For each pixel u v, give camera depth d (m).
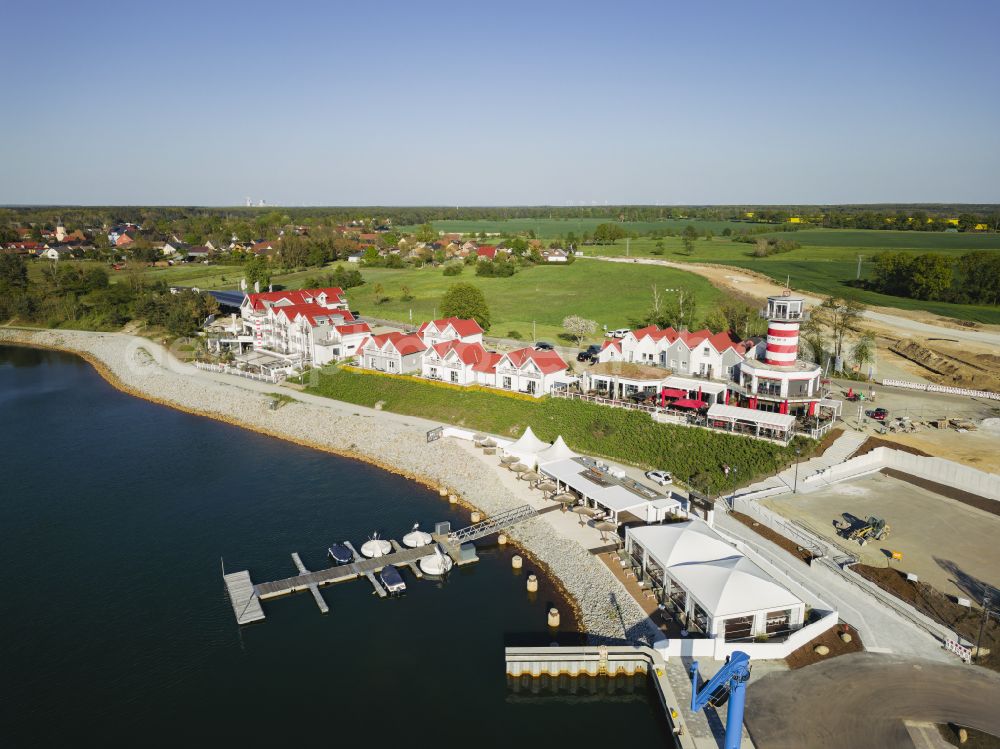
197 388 135.75
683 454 88.56
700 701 45.62
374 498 89.00
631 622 60.25
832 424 92.94
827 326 142.88
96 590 69.00
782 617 57.00
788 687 50.03
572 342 150.38
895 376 119.25
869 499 76.06
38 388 146.00
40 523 82.94
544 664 56.06
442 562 71.56
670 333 113.00
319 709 53.28
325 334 143.00
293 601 67.50
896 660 52.12
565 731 51.12
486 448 97.50
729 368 104.56
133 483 94.50
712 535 66.06
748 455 85.12
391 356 129.25
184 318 178.88
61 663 58.47
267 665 58.25
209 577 71.25
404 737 50.38
